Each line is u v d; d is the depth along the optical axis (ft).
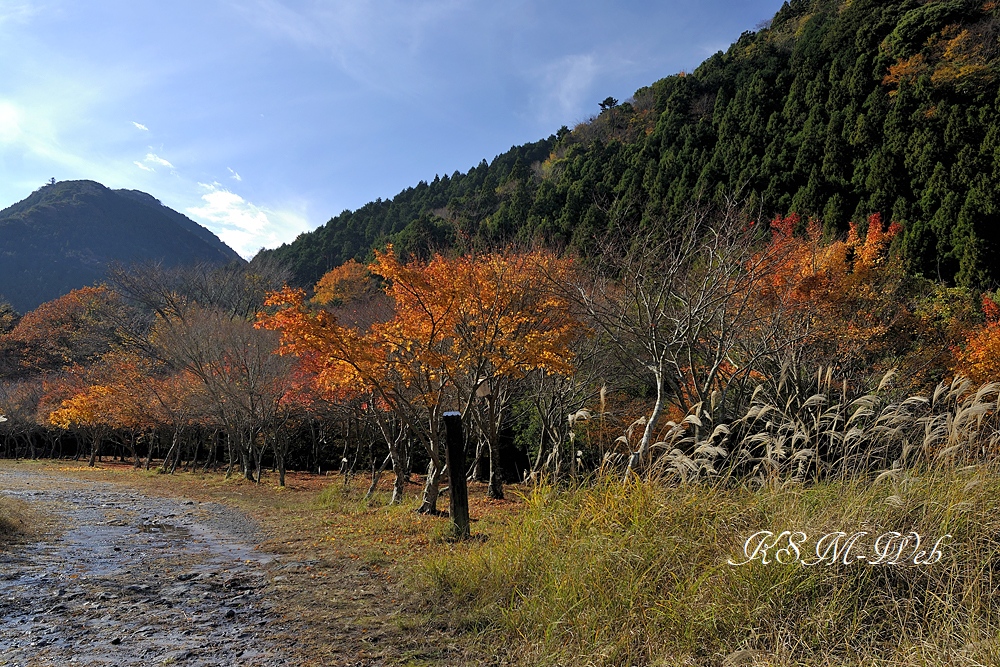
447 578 17.15
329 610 16.12
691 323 33.32
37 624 15.38
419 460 103.04
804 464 16.69
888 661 9.79
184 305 104.06
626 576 13.46
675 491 16.28
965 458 14.78
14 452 168.35
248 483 82.12
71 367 134.41
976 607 10.53
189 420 101.91
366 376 36.60
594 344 52.85
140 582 20.40
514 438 83.51
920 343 43.11
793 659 10.37
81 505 48.44
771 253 35.55
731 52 195.31
